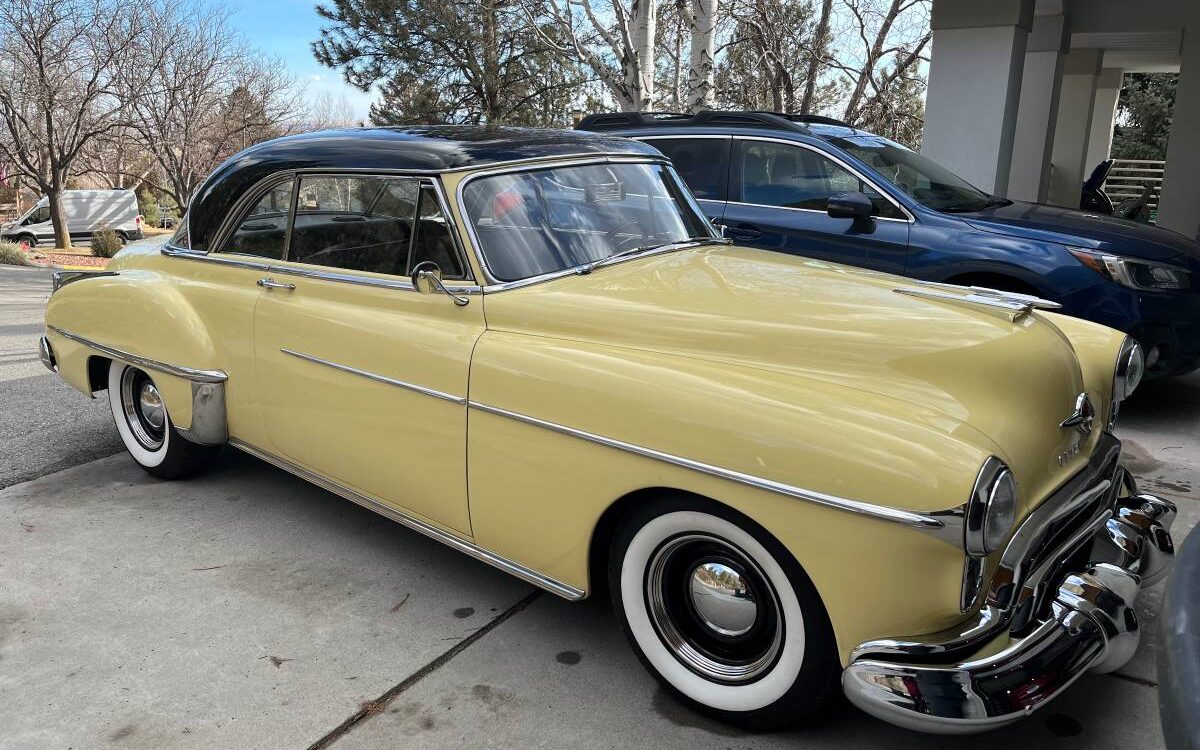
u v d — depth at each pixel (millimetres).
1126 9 12742
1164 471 4578
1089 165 20531
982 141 9555
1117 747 2486
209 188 4062
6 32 24391
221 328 3875
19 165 28344
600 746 2523
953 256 5410
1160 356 5195
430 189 3104
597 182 3475
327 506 4203
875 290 2928
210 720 2646
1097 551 2572
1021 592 2242
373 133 3566
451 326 3033
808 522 2182
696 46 10547
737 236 6121
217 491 4383
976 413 2291
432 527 3205
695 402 2385
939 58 9625
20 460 4781
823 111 16797
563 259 3174
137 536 3873
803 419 2236
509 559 2959
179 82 27609
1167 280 5023
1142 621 3100
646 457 2434
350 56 23391
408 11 22609
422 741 2551
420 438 3074
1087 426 2678
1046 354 2588
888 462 2096
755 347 2549
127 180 43562
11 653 2998
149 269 4355
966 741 2518
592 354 2672
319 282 3480
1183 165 12766
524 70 24047
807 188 5945
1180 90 12664
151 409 4398
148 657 2969
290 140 3820
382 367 3156
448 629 3139
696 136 6367
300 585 3449
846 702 2705
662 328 2684
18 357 7355
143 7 26250
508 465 2805
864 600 2158
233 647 3025
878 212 5691
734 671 2555
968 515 2020
